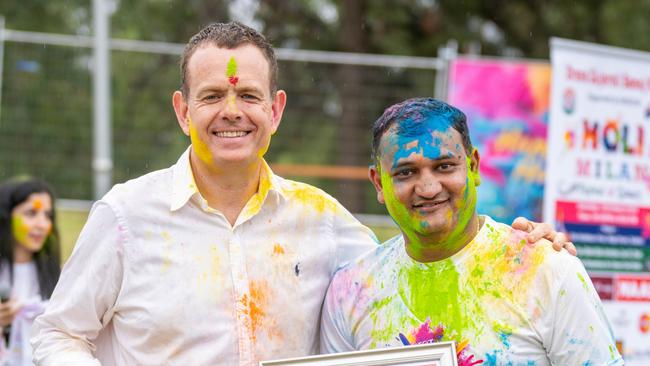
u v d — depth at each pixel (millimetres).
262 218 3537
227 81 3363
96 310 3418
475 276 3193
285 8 16938
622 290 6484
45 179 9766
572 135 6340
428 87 9508
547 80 7895
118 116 10281
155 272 3377
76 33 16797
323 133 9859
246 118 3395
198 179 3500
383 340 3309
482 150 7891
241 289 3408
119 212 3404
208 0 16750
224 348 3357
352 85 9664
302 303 3518
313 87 9758
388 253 3414
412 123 3182
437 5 17359
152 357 3373
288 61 9680
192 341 3350
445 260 3246
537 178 7898
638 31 16688
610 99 6422
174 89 10383
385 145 3229
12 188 5805
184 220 3439
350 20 16625
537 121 7898
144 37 16781
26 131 9680
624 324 6496
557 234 3232
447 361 3117
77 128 9789
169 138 10328
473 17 17828
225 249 3438
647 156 6523
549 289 3090
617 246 6469
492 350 3109
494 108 7887
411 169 3188
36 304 5738
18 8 16766
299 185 3676
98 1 8391
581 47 6332
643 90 6492
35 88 9664
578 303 3049
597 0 17422
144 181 3492
